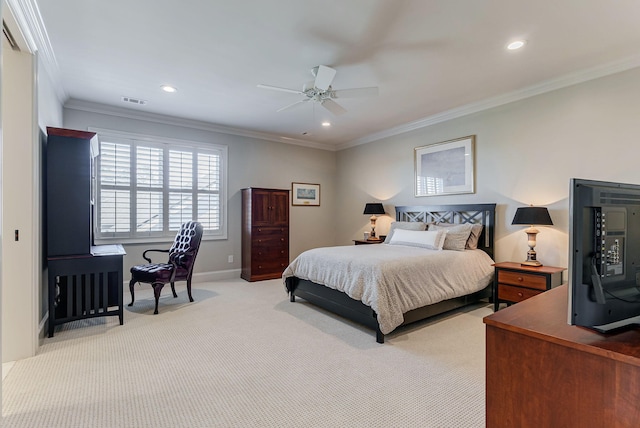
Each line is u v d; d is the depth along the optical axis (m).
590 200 0.96
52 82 3.43
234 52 2.96
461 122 4.55
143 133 4.81
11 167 2.49
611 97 3.18
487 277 3.88
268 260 5.55
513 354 1.07
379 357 2.57
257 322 3.38
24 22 2.25
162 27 2.56
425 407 1.91
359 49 2.89
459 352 2.66
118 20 2.46
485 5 2.26
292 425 1.75
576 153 3.42
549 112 3.63
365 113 4.70
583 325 0.97
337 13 2.37
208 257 5.43
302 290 3.95
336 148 6.82
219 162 5.52
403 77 3.47
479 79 3.52
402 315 2.93
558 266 3.56
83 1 2.23
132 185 4.75
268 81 3.60
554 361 0.98
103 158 4.52
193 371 2.34
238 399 1.99
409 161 5.31
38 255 2.67
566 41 2.74
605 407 0.89
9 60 2.48
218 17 2.43
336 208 6.86
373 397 2.02
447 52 2.94
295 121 5.12
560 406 0.97
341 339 2.93
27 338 2.52
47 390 2.07
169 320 3.43
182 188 5.18
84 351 2.65
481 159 4.30
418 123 5.08
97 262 3.16
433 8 2.30
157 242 4.93
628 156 3.07
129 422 1.77
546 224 3.41
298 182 6.43
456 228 4.13
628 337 0.97
